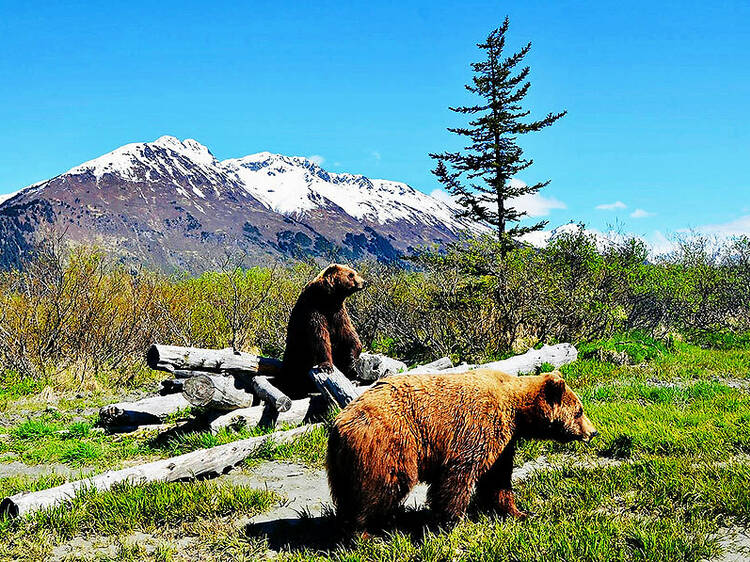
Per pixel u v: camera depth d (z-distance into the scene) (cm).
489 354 1664
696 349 1719
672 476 602
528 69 2209
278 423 924
